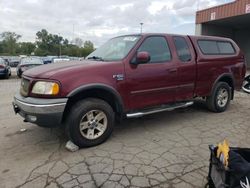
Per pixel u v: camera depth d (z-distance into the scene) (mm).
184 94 5055
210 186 2639
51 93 3520
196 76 5191
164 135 4445
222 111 5992
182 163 3400
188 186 2881
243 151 2523
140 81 4293
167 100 4785
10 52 86188
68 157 3578
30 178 3045
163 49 4699
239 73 6262
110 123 4070
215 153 2582
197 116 5633
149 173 3145
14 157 3600
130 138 4297
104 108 3959
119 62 4109
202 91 5438
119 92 4070
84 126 3838
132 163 3395
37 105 3480
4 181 2986
